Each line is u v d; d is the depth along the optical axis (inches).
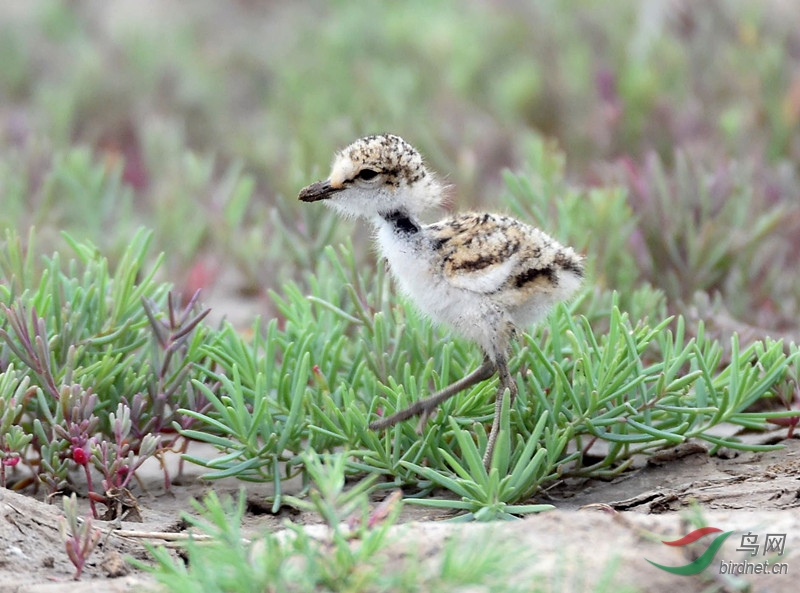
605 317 373.7
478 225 297.6
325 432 291.4
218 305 493.0
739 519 240.1
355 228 484.4
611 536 231.0
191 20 981.8
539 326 335.9
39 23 930.1
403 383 311.0
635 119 579.5
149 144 652.1
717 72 632.4
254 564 216.4
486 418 299.7
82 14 976.9
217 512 218.1
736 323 383.9
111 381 310.5
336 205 314.8
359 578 199.9
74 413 291.4
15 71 824.3
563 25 773.3
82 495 302.0
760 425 301.7
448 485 268.4
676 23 679.7
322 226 440.1
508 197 417.7
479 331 290.4
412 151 312.7
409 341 322.3
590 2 802.2
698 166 472.4
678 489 283.7
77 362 317.1
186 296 474.0
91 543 249.3
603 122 586.2
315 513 289.3
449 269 291.1
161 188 585.0
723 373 310.5
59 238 504.4
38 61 851.4
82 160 550.3
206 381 324.2
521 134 611.5
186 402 319.0
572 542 229.0
